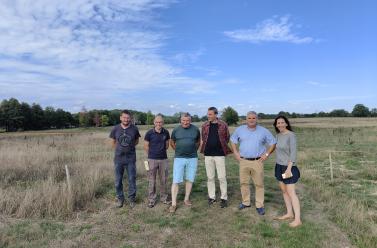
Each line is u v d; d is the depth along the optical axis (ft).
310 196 30.07
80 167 42.68
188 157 26.63
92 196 29.07
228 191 32.19
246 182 25.77
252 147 24.91
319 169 44.34
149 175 27.02
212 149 26.68
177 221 23.73
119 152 26.89
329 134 125.18
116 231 22.06
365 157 55.36
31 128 292.20
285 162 22.79
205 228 22.40
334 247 19.20
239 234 21.38
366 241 19.42
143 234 21.61
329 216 24.38
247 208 26.25
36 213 24.99
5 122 273.33
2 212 25.48
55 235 21.36
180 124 26.94
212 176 27.17
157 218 24.30
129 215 25.22
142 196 30.37
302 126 212.23
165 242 20.40
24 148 67.26
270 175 41.11
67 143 87.30
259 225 22.58
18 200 26.35
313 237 20.45
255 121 24.90
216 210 25.95
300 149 70.23
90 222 23.97
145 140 27.12
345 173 40.52
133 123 27.71
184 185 34.96
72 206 26.07
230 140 26.00
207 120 27.04
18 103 282.56
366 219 23.02
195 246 19.80
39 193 27.17
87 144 84.69
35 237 21.02
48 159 50.65
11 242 20.22
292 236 20.63
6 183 35.47
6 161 46.24
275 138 24.76
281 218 23.65
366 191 31.76
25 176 39.75
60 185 30.27
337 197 28.91
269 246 19.57
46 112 308.60
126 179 38.52
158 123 26.73
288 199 23.76
